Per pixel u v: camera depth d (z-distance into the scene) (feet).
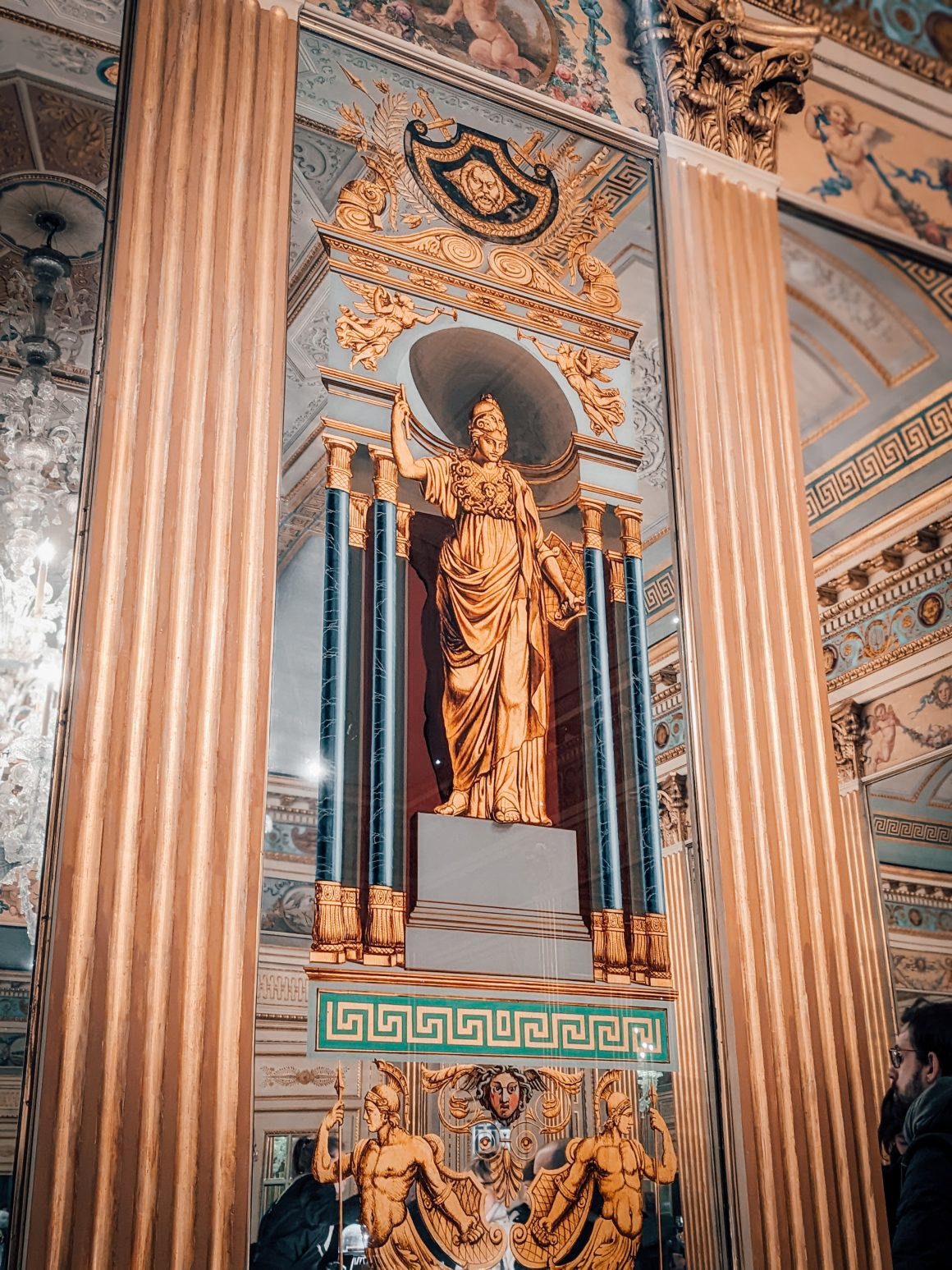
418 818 12.05
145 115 13.14
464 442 13.78
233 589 11.77
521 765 12.74
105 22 13.88
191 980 10.42
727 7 17.46
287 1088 10.63
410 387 13.70
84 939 10.14
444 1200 10.90
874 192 18.89
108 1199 9.57
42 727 11.14
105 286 12.41
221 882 10.84
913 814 16.58
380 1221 10.60
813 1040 12.85
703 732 13.61
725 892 12.98
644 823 13.05
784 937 13.12
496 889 12.15
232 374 12.50
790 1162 12.23
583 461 14.37
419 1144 10.98
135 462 11.76
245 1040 10.44
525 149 15.64
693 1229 11.72
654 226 16.07
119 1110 9.83
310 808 11.58
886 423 18.93
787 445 15.58
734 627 14.26
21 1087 9.86
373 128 14.69
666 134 16.57
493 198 15.15
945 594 18.13
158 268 12.56
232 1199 10.01
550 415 14.42
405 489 13.21
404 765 12.17
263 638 11.72
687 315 15.55
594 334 15.06
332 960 11.20
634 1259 11.43
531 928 12.15
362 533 12.84
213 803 11.03
